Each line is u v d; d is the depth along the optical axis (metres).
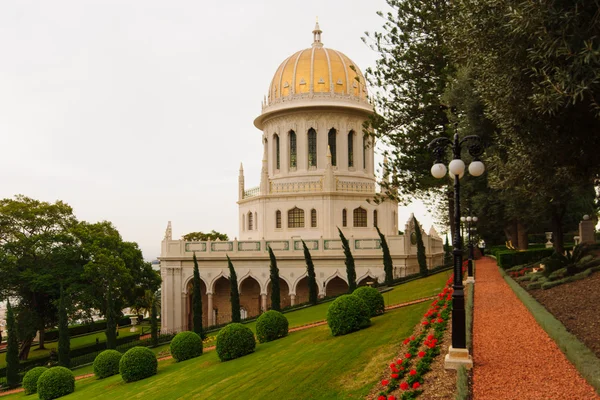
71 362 47.25
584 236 41.19
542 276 27.38
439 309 23.06
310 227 60.59
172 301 57.44
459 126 32.34
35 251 54.03
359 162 66.75
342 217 60.84
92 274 53.50
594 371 11.33
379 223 63.03
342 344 23.45
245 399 18.73
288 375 20.28
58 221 58.34
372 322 27.42
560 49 12.29
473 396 11.72
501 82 15.95
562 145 16.16
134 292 64.06
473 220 38.50
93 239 57.72
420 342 18.56
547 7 12.44
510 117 16.64
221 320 59.94
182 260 57.59
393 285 47.09
